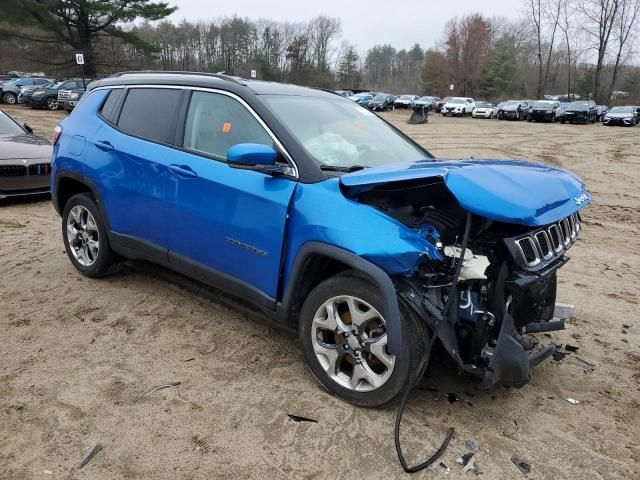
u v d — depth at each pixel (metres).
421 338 2.73
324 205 2.94
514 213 2.49
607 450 2.75
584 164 15.13
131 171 4.01
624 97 63.19
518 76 76.62
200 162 3.57
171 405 2.94
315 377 3.15
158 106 4.02
